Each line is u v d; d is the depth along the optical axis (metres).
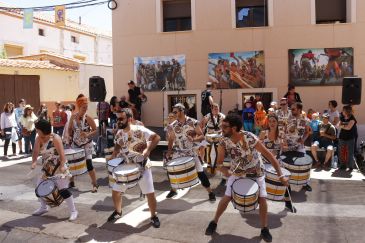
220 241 5.62
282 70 15.65
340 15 15.86
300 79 15.57
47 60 25.94
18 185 9.34
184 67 16.20
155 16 16.38
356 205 7.23
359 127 15.00
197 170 7.55
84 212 7.12
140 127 6.26
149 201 6.26
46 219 6.82
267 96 15.79
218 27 15.95
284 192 6.39
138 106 15.12
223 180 8.95
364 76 15.27
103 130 13.30
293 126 7.96
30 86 22.92
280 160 7.55
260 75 15.74
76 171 7.79
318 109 15.51
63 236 6.04
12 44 27.92
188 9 16.67
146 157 6.20
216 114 9.07
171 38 16.28
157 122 16.47
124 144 6.21
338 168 10.41
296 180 7.45
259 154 5.65
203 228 6.16
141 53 16.56
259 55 15.73
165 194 8.20
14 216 7.03
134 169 6.00
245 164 5.55
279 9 15.61
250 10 16.16
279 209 6.98
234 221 6.42
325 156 10.74
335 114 11.92
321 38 15.43
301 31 15.51
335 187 8.52
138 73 16.58
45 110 14.46
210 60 16.02
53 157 6.68
